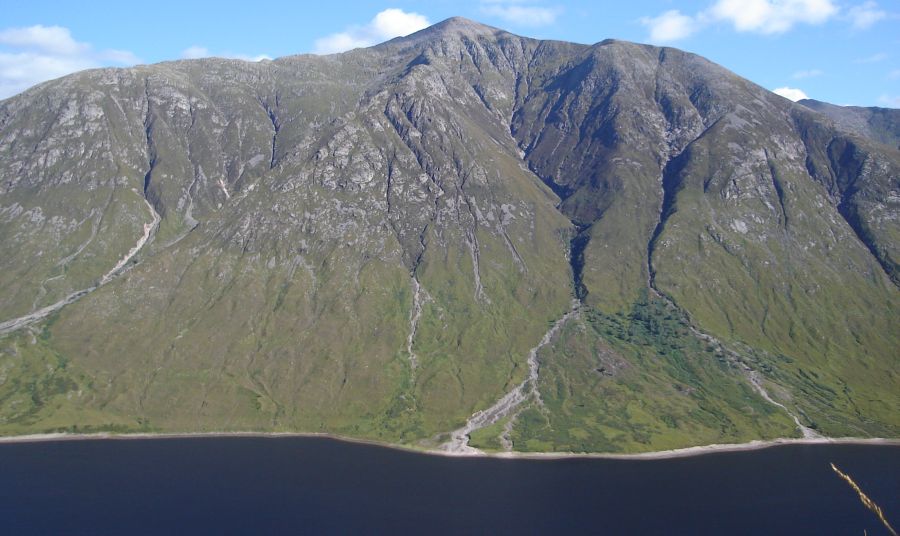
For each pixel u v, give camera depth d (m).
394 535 183.88
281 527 187.50
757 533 188.62
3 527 185.12
